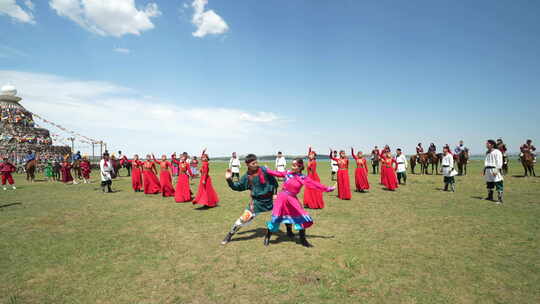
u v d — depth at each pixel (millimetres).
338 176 11367
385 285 4000
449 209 8914
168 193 12633
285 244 5832
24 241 6059
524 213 8203
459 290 3848
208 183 9828
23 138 32281
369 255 5137
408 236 6242
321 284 4039
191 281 4180
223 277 4301
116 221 7840
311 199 9352
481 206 9281
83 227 7199
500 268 4527
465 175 19750
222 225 7402
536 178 16484
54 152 33938
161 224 7496
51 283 4145
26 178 22188
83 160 19250
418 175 20562
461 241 5844
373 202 10375
